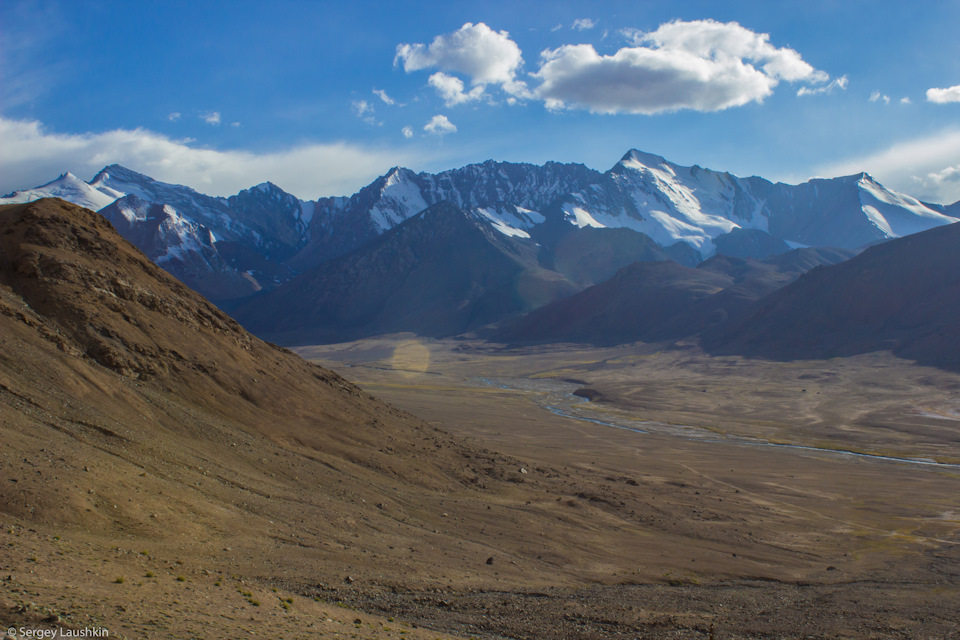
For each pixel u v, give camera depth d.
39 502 18.59
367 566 23.23
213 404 38.25
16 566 13.42
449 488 40.09
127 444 27.06
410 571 23.73
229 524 23.53
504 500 39.84
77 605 11.80
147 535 19.91
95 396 30.39
